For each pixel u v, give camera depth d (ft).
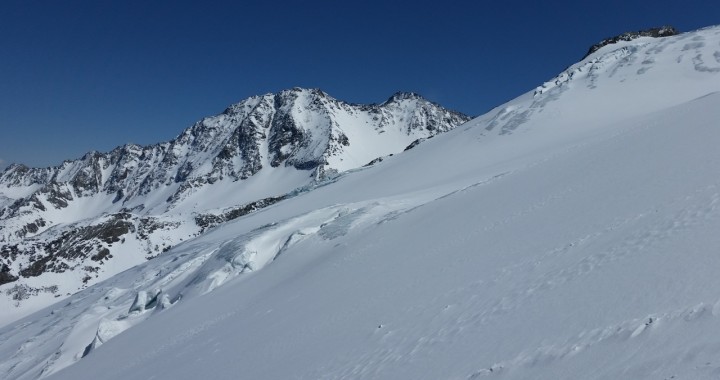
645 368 20.68
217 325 82.02
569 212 56.39
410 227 89.71
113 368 82.99
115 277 288.92
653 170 57.72
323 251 103.91
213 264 136.87
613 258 36.52
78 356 127.03
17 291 410.52
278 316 68.69
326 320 56.59
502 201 77.56
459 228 72.49
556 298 34.32
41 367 128.88
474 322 37.45
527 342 29.81
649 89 218.38
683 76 219.41
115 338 111.86
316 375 41.39
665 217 40.40
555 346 27.35
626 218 45.42
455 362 32.19
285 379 43.83
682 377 18.72
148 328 105.29
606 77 260.01
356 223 116.37
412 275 59.47
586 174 71.56
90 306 202.90
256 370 49.96
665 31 354.95
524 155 185.26
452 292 47.11
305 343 51.78
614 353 23.43
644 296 28.17
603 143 94.79
